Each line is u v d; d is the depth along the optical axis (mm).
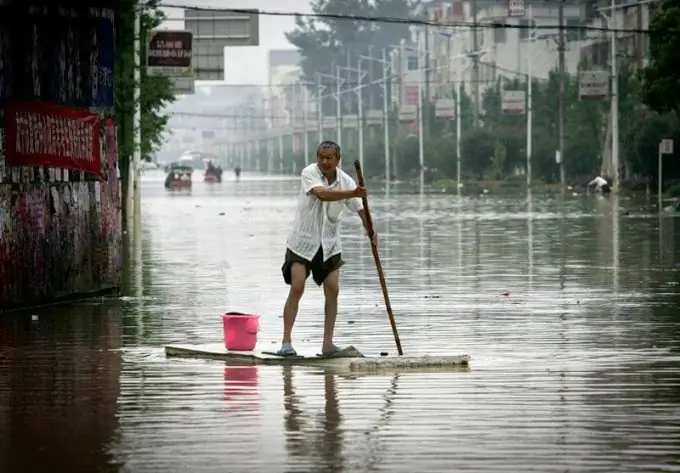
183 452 17969
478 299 37344
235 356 25766
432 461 17281
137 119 85688
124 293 39844
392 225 78375
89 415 20469
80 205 37469
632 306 35094
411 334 29797
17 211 34438
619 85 150250
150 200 132125
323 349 25562
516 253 55125
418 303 36438
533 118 187375
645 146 127125
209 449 18125
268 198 135750
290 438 18688
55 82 35344
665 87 93688
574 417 19938
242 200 130250
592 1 191625
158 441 18641
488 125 198750
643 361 25375
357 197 24859
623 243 60281
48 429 19500
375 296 38438
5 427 19625
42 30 34625
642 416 20000
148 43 83438
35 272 35469
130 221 81812
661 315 33000
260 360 25359
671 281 42125
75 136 36500
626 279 42938
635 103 151250
